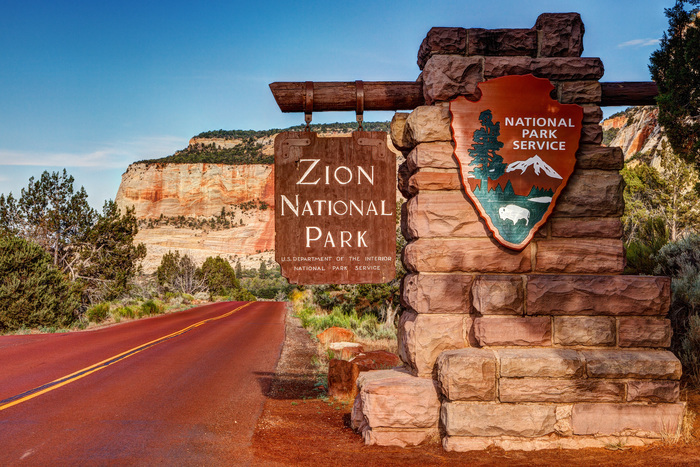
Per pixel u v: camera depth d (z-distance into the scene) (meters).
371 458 5.38
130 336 18.45
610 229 6.12
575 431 5.57
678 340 8.19
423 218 6.08
